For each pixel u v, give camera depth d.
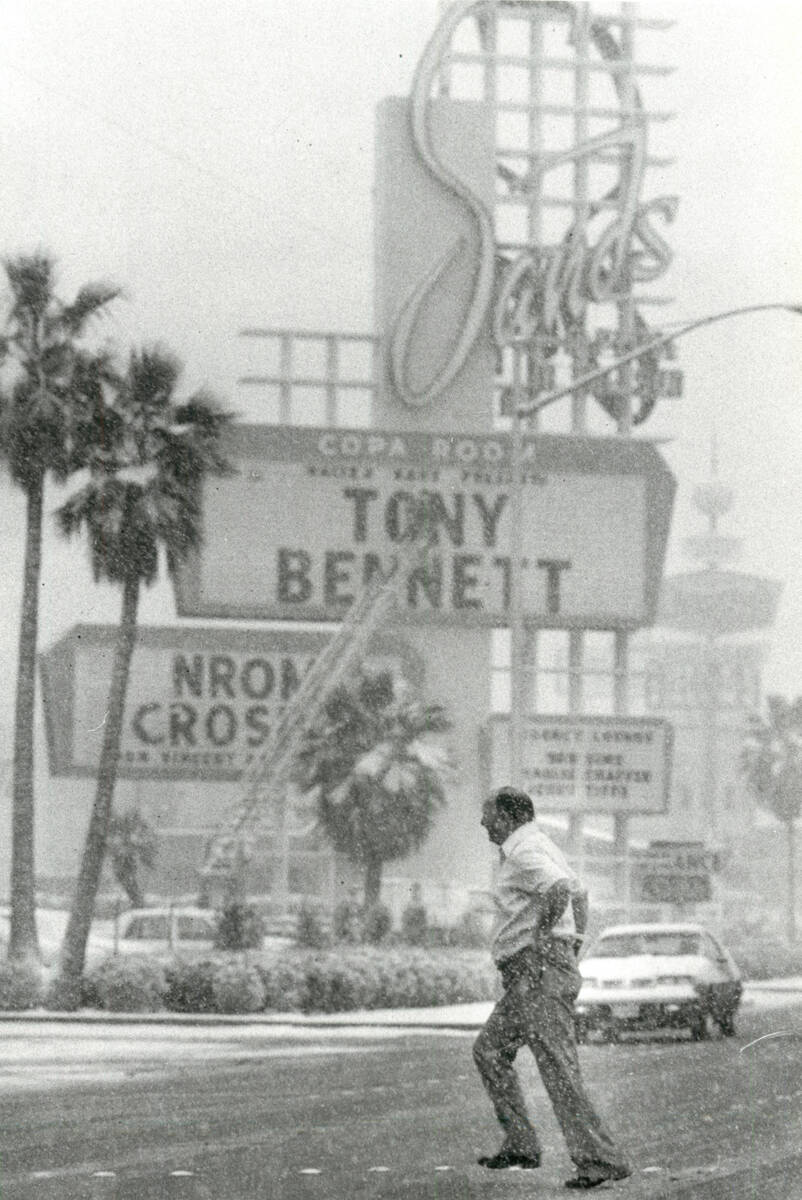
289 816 124.25
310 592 134.12
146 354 78.44
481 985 75.88
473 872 135.38
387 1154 21.50
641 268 140.25
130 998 64.69
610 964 50.25
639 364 139.25
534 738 131.62
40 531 77.12
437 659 136.50
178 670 133.50
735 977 52.09
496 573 136.25
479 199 138.88
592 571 137.00
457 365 138.12
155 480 77.69
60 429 76.56
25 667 74.88
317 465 134.38
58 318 78.19
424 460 135.38
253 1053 42.72
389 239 138.50
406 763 109.94
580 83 140.38
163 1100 28.45
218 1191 18.28
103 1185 18.62
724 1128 24.67
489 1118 25.81
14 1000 66.44
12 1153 21.30
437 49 139.50
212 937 89.69
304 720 124.81
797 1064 37.81
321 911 116.31
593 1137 18.80
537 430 138.12
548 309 139.12
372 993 68.44
